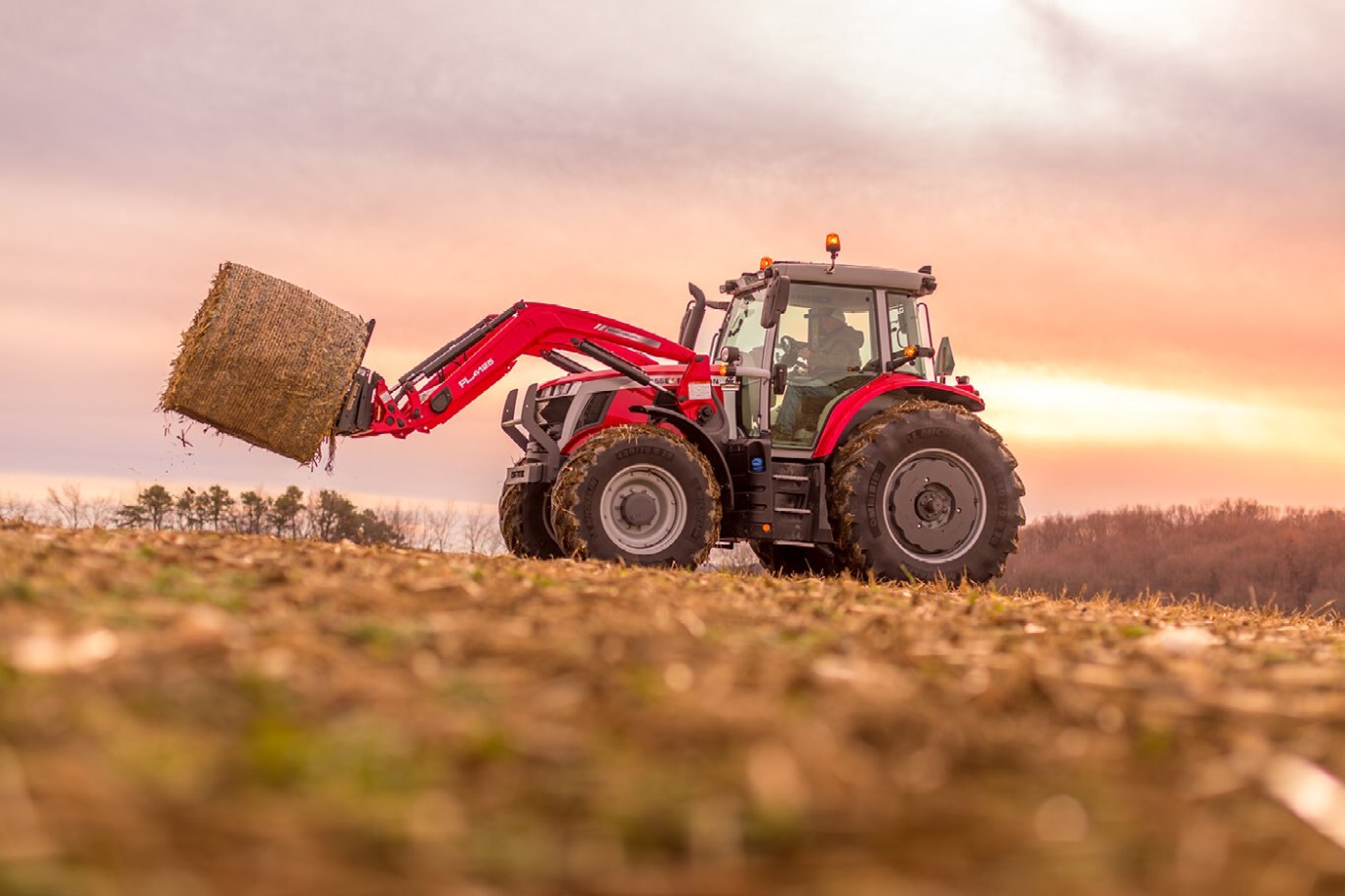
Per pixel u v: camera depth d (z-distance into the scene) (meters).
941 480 9.29
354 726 1.74
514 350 9.14
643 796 1.49
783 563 10.46
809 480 9.30
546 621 3.07
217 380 7.84
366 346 8.21
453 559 5.75
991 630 3.80
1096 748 2.02
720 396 9.40
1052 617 4.52
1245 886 1.38
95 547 4.51
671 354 9.58
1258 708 2.37
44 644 2.07
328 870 1.16
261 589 3.53
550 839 1.36
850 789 1.57
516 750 1.70
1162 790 1.79
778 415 9.44
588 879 1.24
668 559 8.58
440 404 8.82
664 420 9.18
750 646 2.81
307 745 1.59
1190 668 2.95
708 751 1.71
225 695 1.85
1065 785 1.74
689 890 1.22
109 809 1.23
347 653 2.38
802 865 1.30
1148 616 5.81
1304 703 2.44
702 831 1.38
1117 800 1.67
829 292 9.74
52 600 2.92
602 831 1.38
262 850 1.20
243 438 8.05
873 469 9.12
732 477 9.29
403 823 1.33
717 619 3.57
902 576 9.13
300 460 8.08
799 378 9.57
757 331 9.74
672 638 2.82
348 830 1.29
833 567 10.12
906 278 9.74
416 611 3.22
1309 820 1.65
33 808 1.21
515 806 1.46
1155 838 1.51
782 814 1.42
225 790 1.40
